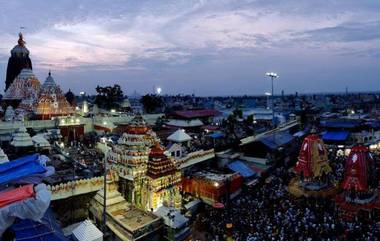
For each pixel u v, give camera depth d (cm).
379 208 3175
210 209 3428
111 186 2838
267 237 2644
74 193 2738
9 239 1559
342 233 2762
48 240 1560
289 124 7475
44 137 4650
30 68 7425
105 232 2380
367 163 3297
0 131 4959
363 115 8544
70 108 6322
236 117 7219
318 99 17725
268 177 4394
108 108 9044
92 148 4897
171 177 3078
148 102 9081
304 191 3591
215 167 4412
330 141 6034
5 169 1689
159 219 2545
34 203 1326
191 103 14350
